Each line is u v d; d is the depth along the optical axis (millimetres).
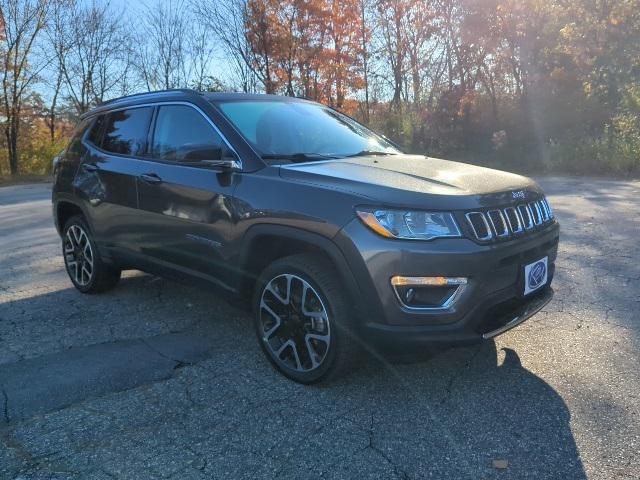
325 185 3258
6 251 7371
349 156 4023
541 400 3191
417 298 2986
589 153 15742
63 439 2855
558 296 4863
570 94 18938
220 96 4195
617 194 10633
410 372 3564
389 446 2783
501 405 3148
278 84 24578
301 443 2818
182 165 4055
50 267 6426
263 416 3078
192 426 2980
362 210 3039
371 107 25219
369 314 3055
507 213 3242
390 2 21984
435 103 20828
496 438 2834
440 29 19828
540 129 18766
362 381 3459
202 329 4391
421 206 2980
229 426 2980
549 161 16438
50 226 9383
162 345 4070
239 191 3594
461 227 2990
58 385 3432
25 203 13438
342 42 24578
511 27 18078
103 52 27766
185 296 5211
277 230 3355
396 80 23953
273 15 23406
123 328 4422
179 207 4008
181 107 4234
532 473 2555
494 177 3555
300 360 3424
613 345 3867
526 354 3771
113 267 4934
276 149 3830
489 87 20172
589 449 2721
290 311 3447
